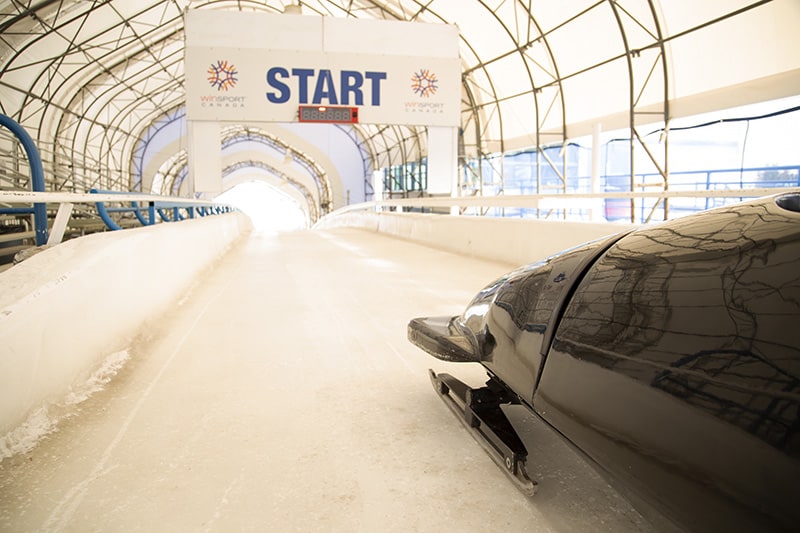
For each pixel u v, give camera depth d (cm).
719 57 1222
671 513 80
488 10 1627
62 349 202
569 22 1471
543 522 135
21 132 303
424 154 2667
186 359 269
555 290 130
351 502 145
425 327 199
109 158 2680
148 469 161
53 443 175
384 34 1262
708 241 99
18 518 136
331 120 1250
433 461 166
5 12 1394
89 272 231
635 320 97
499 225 669
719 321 81
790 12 1042
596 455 98
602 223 481
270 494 148
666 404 82
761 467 65
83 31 1656
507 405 207
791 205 97
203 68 1195
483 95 2122
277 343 299
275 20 1218
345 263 677
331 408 208
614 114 1546
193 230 524
